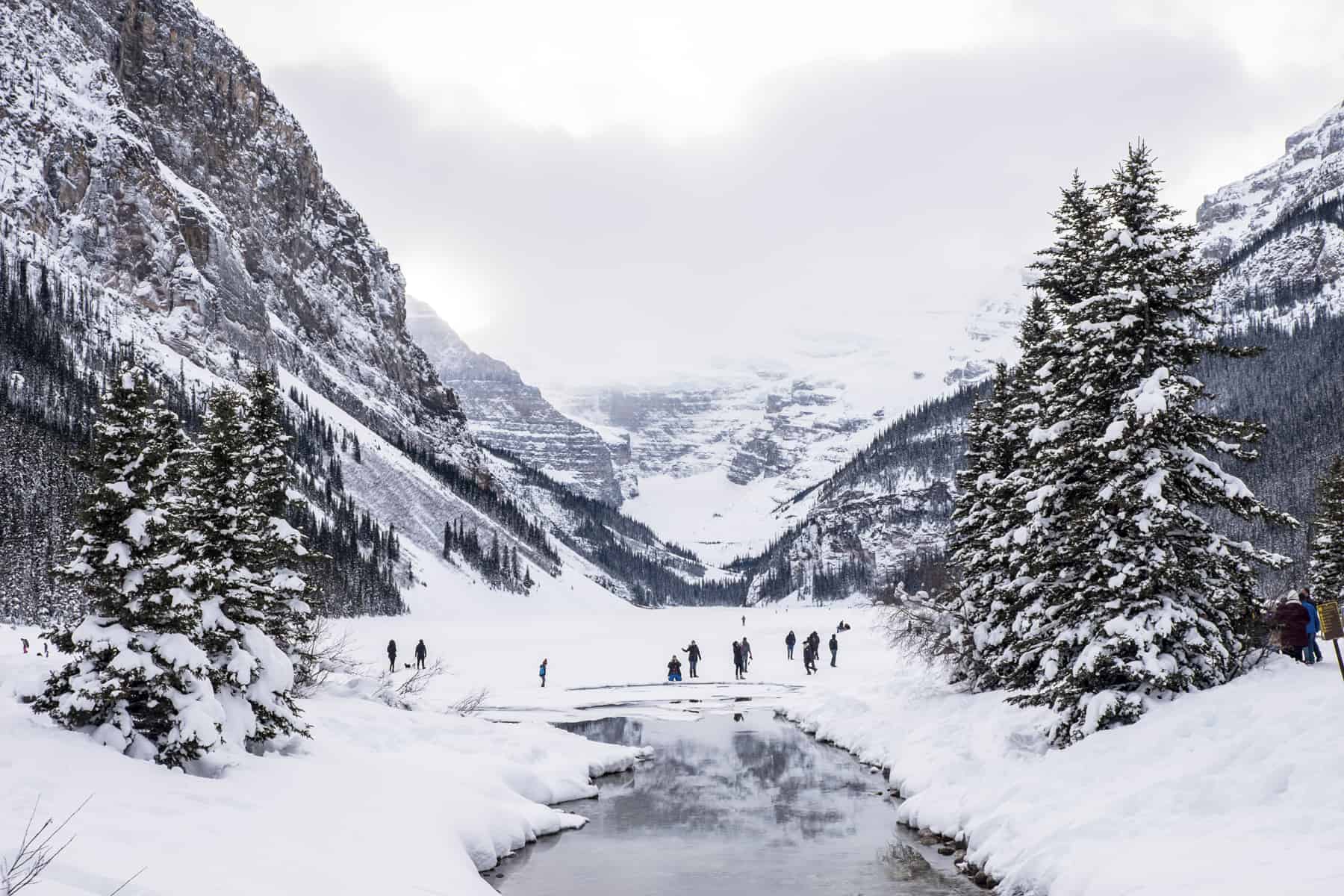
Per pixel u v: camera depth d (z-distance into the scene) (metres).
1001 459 32.28
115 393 17.98
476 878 16.30
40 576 68.50
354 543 125.88
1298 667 19.11
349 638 68.31
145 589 17.47
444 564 161.62
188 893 10.95
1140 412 20.16
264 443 24.56
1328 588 35.22
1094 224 24.75
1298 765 13.77
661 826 22.62
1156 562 20.05
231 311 186.12
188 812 14.33
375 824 16.64
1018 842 16.22
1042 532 23.16
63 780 14.21
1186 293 22.02
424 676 46.44
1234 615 20.91
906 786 24.12
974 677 32.09
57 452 87.44
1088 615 21.34
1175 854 12.62
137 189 172.50
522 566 188.62
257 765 18.56
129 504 17.58
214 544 20.38
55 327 126.75
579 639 88.12
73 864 10.73
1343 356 164.00
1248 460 21.11
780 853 20.08
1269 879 11.02
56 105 174.25
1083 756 18.39
